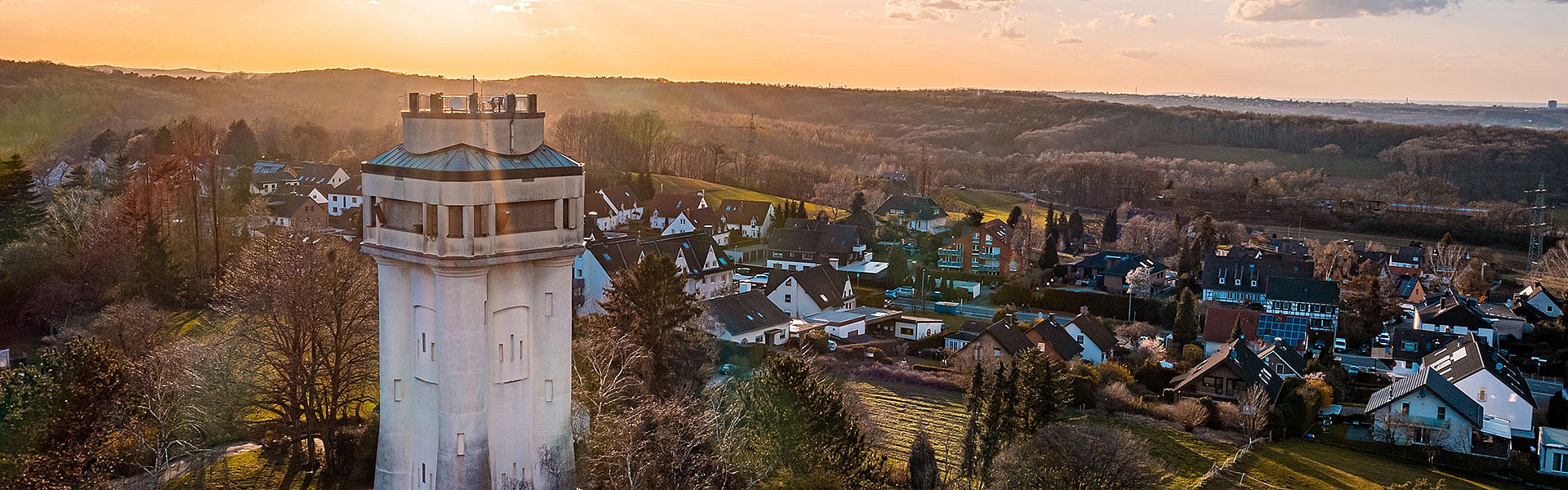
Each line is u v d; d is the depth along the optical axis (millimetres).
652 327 60844
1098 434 57375
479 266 32844
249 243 89688
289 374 53812
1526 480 70562
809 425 49688
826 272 113375
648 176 184250
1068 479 53906
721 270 117438
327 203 154875
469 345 33250
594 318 68125
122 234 90062
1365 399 89000
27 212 94250
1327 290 114500
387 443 36031
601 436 45188
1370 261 145750
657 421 45844
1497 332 109625
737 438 51594
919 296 122688
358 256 65562
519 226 34375
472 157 32969
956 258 138250
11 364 72500
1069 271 139250
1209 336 102875
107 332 68625
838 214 174750
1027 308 122188
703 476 44750
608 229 157375
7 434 44406
